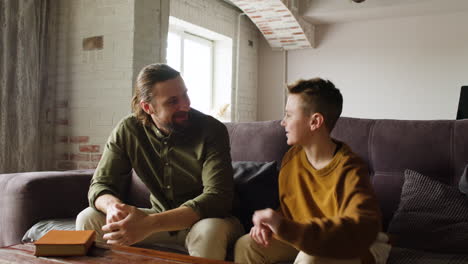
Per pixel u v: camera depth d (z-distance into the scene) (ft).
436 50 17.61
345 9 17.13
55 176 6.56
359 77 18.90
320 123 4.08
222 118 18.93
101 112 10.18
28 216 6.12
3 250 3.91
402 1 16.31
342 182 3.77
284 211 4.50
